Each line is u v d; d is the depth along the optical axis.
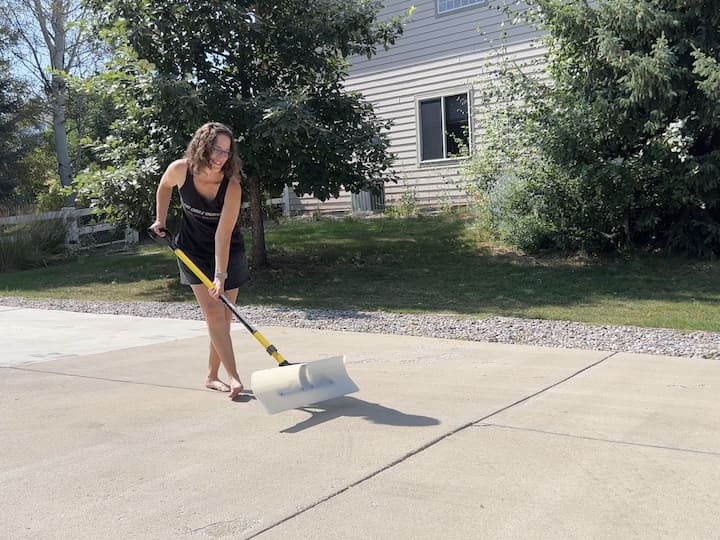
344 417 4.03
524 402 4.29
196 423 3.97
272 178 11.42
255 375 4.05
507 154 12.12
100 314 8.74
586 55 10.61
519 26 15.18
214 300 4.46
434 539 2.54
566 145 10.52
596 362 5.45
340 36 11.41
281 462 3.33
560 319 7.71
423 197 17.23
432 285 10.32
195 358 5.79
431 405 4.24
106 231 17.56
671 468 3.19
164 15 10.34
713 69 9.16
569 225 11.50
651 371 5.11
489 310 8.41
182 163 4.23
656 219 10.70
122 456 3.45
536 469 3.19
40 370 5.39
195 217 4.36
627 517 2.70
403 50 17.12
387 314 8.15
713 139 10.52
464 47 16.17
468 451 3.43
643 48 10.37
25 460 3.41
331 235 14.77
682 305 8.35
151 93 9.55
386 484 3.04
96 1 10.49
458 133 16.55
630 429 3.73
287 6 11.36
